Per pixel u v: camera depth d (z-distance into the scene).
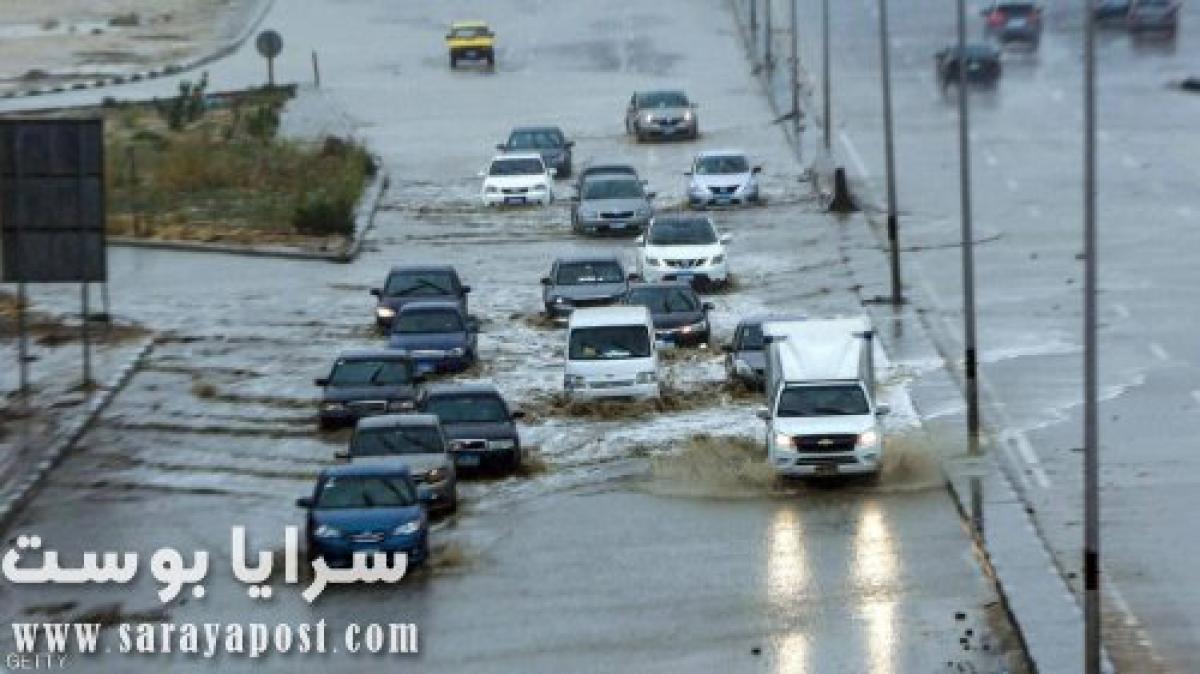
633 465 118.12
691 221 172.00
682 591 94.00
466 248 191.62
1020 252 176.88
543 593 94.69
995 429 121.25
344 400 127.94
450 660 85.50
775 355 117.12
